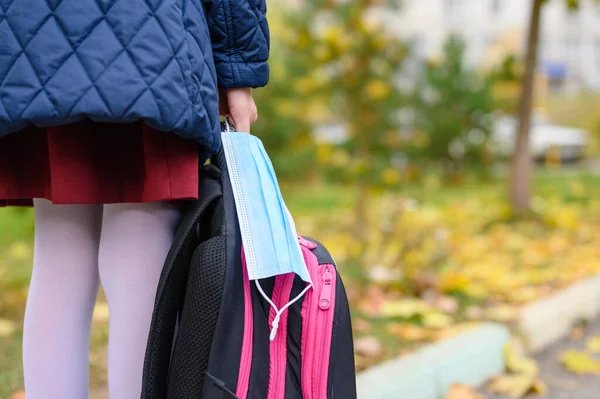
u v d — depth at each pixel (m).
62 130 1.08
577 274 3.54
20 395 1.88
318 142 4.71
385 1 4.32
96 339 2.42
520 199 5.17
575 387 2.21
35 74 1.01
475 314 2.79
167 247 1.25
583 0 5.16
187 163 1.14
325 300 1.18
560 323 2.77
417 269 3.19
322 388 1.16
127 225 1.22
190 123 1.08
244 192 1.21
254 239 1.15
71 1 1.01
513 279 3.40
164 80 1.04
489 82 7.16
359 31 4.24
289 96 4.69
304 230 4.90
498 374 2.34
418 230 3.37
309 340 1.16
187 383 1.12
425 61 4.70
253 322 1.15
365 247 3.47
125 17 1.02
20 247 4.18
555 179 8.65
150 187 1.12
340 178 4.48
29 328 1.26
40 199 1.26
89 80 1.01
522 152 5.17
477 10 17.59
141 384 1.24
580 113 14.62
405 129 4.79
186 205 1.27
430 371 2.07
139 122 1.13
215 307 1.11
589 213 5.83
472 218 5.31
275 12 4.43
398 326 2.65
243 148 1.26
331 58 4.28
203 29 1.14
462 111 7.03
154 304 1.17
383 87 4.37
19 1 1.02
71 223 1.26
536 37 5.08
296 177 5.12
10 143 1.12
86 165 1.10
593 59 21.08
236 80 1.25
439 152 7.03
